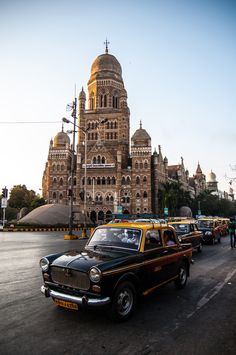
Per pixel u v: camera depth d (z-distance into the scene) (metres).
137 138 75.19
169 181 84.75
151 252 7.42
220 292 8.83
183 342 5.28
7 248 19.77
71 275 6.18
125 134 78.44
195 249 18.36
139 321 6.27
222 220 33.44
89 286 5.88
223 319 6.48
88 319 6.31
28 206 86.00
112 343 5.17
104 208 70.94
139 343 5.19
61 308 7.01
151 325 6.05
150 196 70.38
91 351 4.86
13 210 81.06
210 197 103.12
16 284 9.43
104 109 81.88
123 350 4.92
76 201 73.00
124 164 76.62
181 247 9.23
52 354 4.74
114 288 5.98
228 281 10.34
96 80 83.38
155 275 7.46
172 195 69.56
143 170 72.00
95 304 5.69
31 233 38.75
